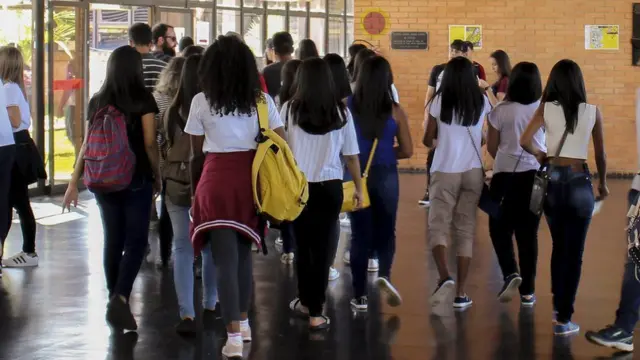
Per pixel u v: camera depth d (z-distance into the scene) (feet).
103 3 45.78
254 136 18.79
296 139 20.56
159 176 20.79
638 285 19.57
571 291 21.06
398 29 50.90
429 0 50.52
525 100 22.79
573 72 20.65
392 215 22.41
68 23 43.29
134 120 20.10
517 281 22.90
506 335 21.17
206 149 18.85
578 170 20.66
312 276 21.18
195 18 53.36
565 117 20.57
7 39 40.19
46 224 35.01
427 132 22.81
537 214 21.07
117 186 19.84
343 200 21.16
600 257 29.89
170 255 28.78
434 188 22.85
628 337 19.80
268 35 62.49
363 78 21.99
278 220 18.70
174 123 20.57
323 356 19.51
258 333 21.13
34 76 41.63
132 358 19.21
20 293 24.49
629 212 19.66
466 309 23.44
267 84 29.07
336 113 20.40
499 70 37.91
